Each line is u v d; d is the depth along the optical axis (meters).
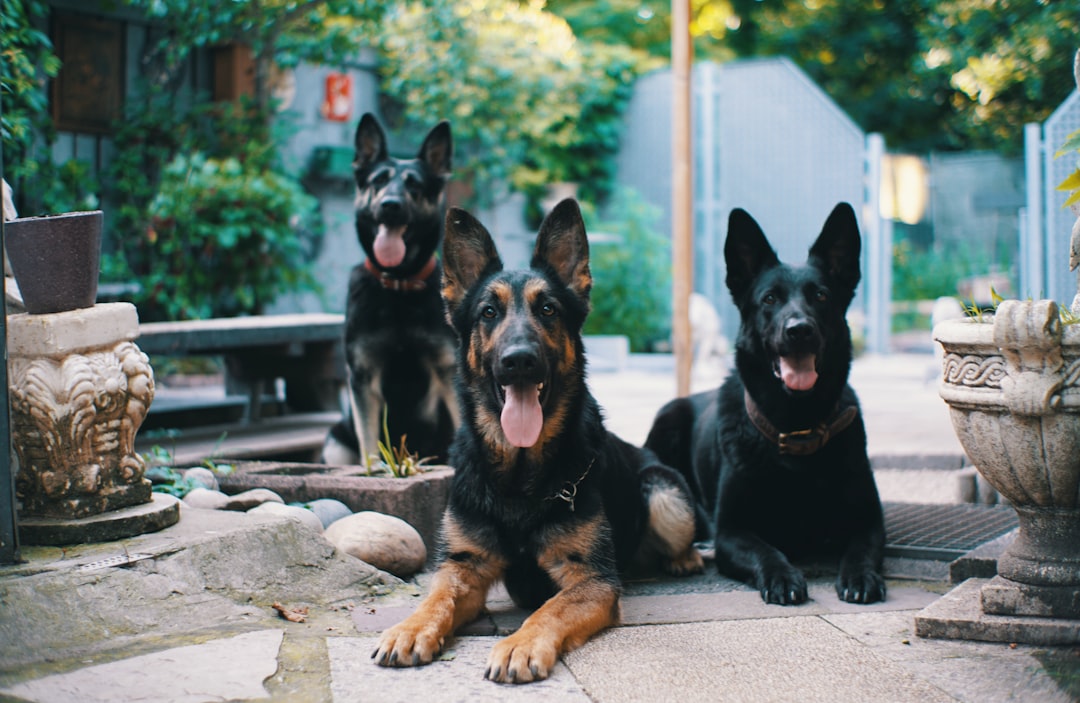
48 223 3.69
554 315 3.84
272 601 3.79
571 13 23.30
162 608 3.51
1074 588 3.30
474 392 3.89
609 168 17.97
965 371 3.36
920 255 24.20
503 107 15.23
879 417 9.76
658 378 14.05
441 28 14.15
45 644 3.17
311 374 8.35
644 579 4.59
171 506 4.01
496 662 3.08
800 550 4.86
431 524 4.98
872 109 24.50
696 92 16.56
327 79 13.88
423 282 5.96
